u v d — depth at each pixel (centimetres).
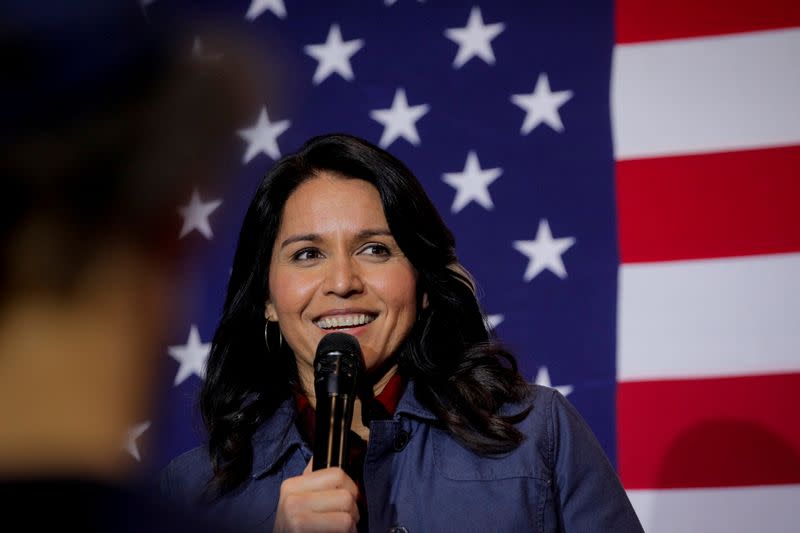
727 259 751
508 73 812
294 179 540
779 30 777
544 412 531
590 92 795
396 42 835
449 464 509
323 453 407
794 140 760
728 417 734
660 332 751
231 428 553
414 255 531
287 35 847
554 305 768
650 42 793
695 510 729
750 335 741
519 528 484
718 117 773
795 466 722
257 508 525
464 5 830
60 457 115
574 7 811
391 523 493
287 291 523
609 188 778
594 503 507
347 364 441
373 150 536
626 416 745
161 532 119
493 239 786
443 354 551
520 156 796
